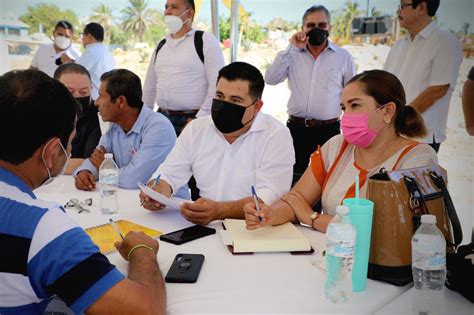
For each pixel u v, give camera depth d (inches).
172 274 47.5
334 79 138.2
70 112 38.6
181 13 134.2
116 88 95.2
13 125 35.5
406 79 120.1
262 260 53.0
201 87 138.5
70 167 103.7
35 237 34.2
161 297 39.7
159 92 142.7
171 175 83.0
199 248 56.8
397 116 64.6
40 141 36.9
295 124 145.1
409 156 62.3
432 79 113.6
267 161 78.8
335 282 43.7
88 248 35.8
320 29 133.0
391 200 46.7
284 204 67.7
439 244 43.8
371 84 62.7
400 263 46.9
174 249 56.4
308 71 139.9
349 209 44.8
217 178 82.4
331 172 69.6
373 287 46.4
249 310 41.1
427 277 44.4
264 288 45.6
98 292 34.6
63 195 83.7
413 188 47.6
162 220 68.3
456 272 44.9
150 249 47.8
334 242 43.4
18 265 33.9
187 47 135.7
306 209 67.5
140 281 39.9
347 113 64.1
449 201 50.4
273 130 80.3
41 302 36.9
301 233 59.6
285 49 142.3
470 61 132.0
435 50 113.0
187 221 67.9
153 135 96.9
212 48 135.0
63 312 43.9
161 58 140.3
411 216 47.2
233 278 47.9
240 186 80.4
